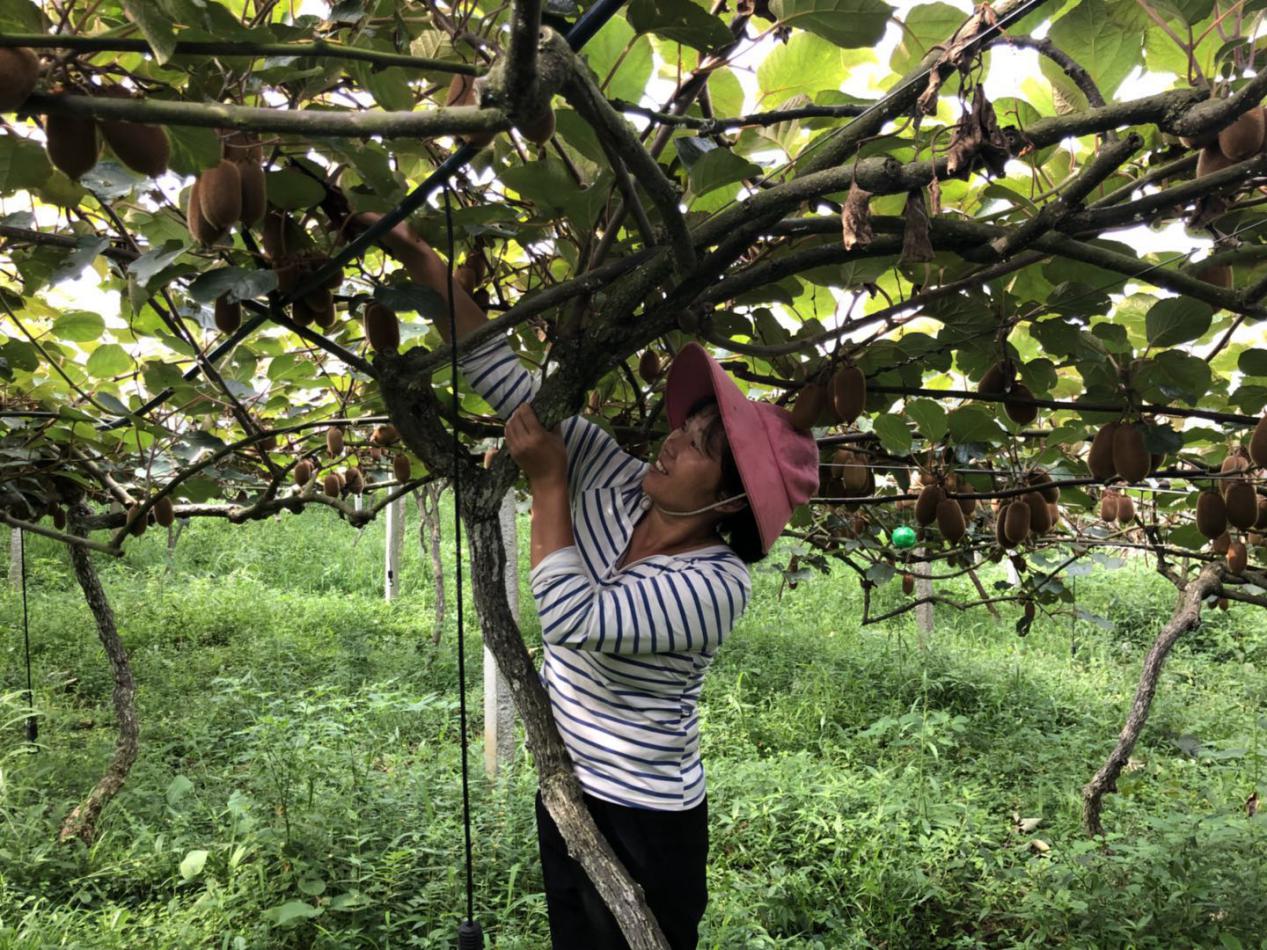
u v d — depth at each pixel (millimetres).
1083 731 6410
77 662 7633
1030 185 1836
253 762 5293
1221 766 5551
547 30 890
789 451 1752
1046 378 2064
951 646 8531
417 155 1587
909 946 3973
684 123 1391
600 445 1923
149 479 2799
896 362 2049
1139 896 3914
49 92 865
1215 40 1408
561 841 1804
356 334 2645
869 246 1372
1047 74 1593
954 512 2451
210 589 10477
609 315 1459
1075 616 4754
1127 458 1902
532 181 1437
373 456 3812
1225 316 2373
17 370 2842
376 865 4180
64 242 1590
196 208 1166
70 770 5184
